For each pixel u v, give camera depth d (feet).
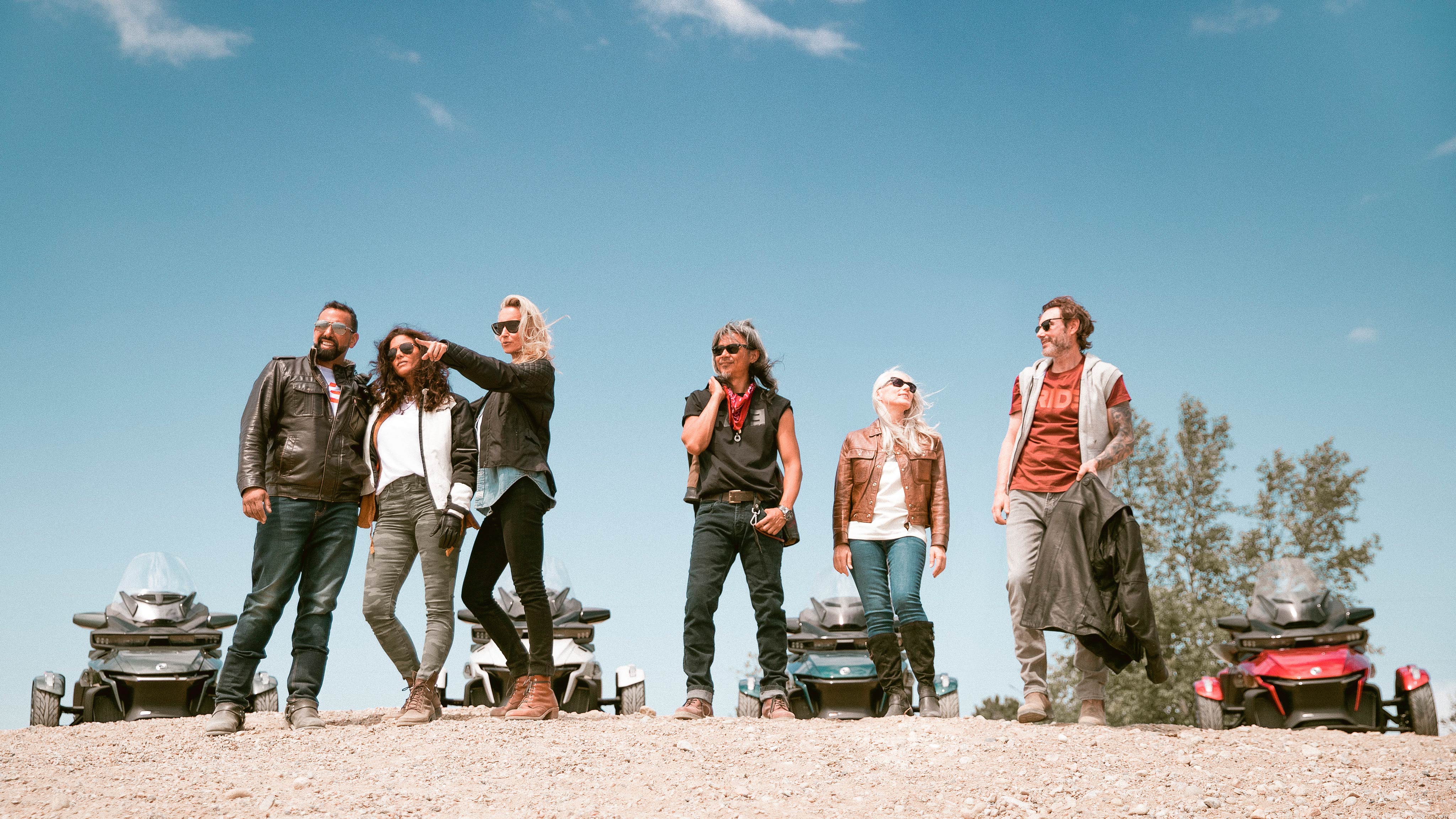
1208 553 97.19
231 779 15.39
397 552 20.10
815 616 28.22
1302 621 26.61
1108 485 20.80
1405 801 14.90
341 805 14.06
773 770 16.25
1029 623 19.63
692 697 20.74
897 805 14.62
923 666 21.13
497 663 26.78
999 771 16.25
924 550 21.93
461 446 20.11
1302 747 18.04
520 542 19.57
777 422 21.91
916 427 22.26
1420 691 24.70
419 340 20.66
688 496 21.81
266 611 19.53
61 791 14.71
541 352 20.40
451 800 14.32
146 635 27.02
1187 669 79.51
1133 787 15.58
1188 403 103.60
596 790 14.92
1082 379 20.88
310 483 19.76
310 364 20.33
